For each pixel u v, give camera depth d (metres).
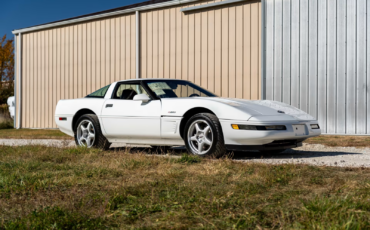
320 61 9.03
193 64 10.78
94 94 6.07
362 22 8.59
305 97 9.21
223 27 10.30
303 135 4.56
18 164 3.85
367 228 1.78
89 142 5.83
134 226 1.96
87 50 12.95
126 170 3.50
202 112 4.84
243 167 3.50
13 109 16.12
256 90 9.81
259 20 9.77
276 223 1.92
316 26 9.08
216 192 2.53
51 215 2.10
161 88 5.38
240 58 10.03
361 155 4.92
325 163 4.07
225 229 1.88
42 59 14.13
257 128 4.29
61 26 13.61
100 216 2.11
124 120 5.37
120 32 12.18
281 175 3.02
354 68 8.68
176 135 4.88
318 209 2.03
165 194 2.56
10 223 1.97
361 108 8.62
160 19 11.38
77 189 2.77
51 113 13.90
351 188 2.54
